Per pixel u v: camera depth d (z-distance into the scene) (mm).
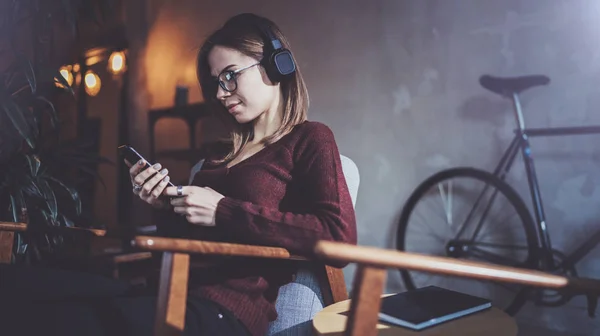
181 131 4133
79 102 4629
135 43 4414
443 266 792
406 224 2836
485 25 2660
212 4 3871
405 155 2949
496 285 2645
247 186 1238
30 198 1854
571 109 2408
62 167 2066
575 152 2414
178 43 4129
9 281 990
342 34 3191
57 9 2084
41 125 2055
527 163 2451
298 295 1262
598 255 2334
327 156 1226
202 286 1160
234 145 1425
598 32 2324
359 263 767
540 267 2402
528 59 2527
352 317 783
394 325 1003
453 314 1029
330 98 3244
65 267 2197
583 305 2352
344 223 1127
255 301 1164
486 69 2658
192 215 1159
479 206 2730
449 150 2789
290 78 1376
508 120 2592
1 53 1998
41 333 917
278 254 1069
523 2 2539
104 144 4660
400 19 2957
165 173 1222
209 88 1439
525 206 2439
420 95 2889
